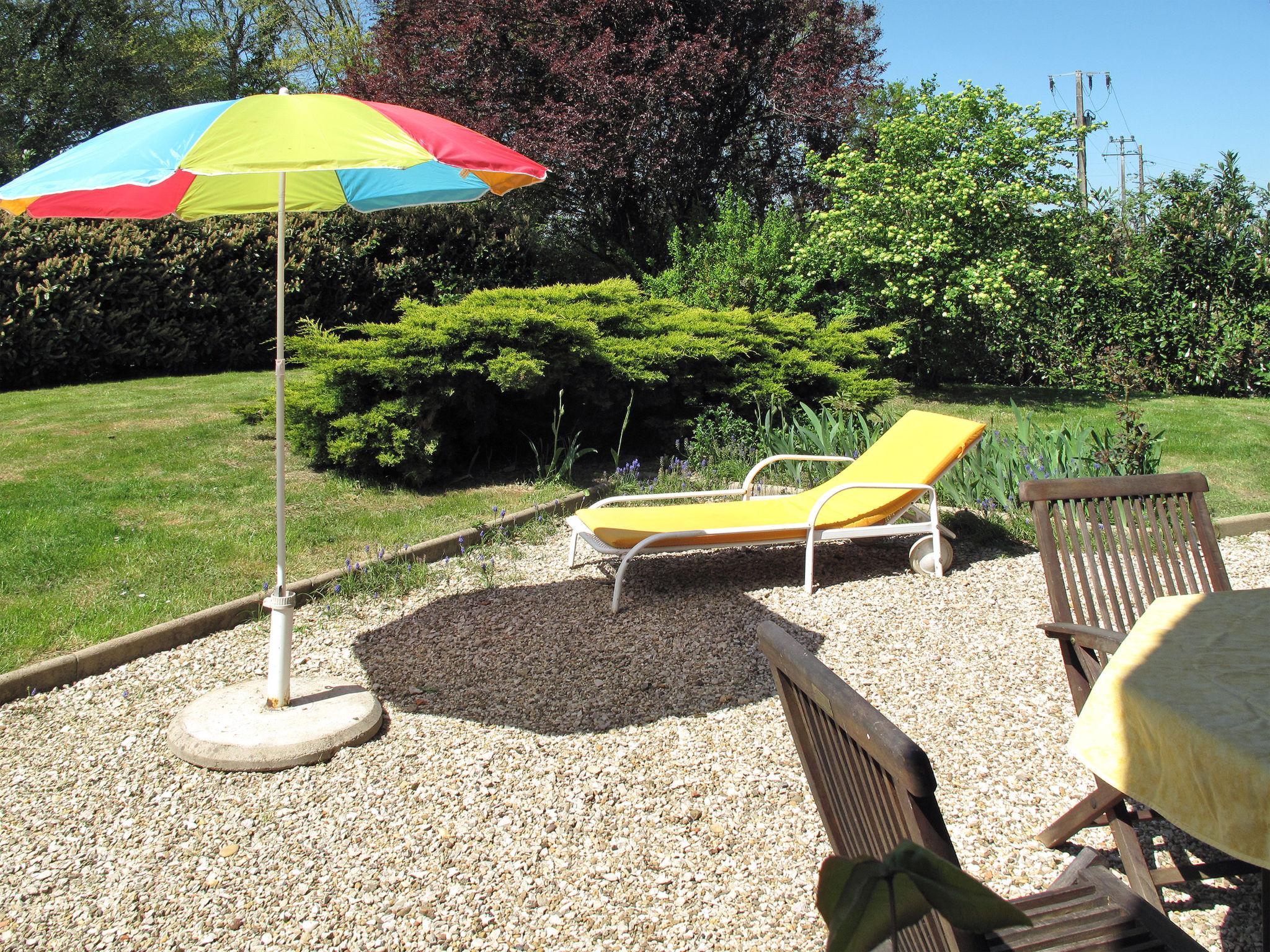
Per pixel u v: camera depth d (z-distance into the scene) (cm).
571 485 807
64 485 715
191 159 291
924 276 1148
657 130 1459
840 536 571
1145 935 210
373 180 469
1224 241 1301
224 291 1255
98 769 369
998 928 99
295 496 731
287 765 367
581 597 563
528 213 1598
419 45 1539
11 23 2200
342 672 460
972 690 427
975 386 1352
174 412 959
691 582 593
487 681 447
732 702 418
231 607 515
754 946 268
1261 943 264
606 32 1417
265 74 2850
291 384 820
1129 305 1345
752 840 317
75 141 2272
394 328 775
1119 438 713
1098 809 288
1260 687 201
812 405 955
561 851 312
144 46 2380
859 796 164
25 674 430
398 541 642
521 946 269
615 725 399
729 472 841
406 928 277
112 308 1154
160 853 315
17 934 276
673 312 1009
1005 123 1152
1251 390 1302
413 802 343
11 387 1099
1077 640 299
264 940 273
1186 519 340
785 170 1695
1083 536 329
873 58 1630
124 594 530
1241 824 174
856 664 459
